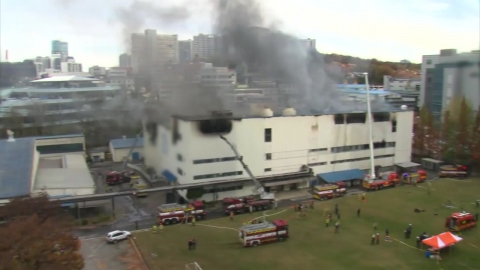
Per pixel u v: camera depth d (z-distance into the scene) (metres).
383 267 35.09
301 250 39.00
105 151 90.69
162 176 66.25
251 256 37.59
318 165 65.69
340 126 66.69
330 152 66.38
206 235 43.31
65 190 51.12
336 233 43.47
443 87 83.31
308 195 59.34
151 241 41.50
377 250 38.81
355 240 41.44
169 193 55.34
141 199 57.28
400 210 51.22
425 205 53.28
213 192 56.38
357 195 58.47
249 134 59.59
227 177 58.62
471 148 72.06
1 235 26.22
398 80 138.62
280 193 60.66
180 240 41.84
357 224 46.28
